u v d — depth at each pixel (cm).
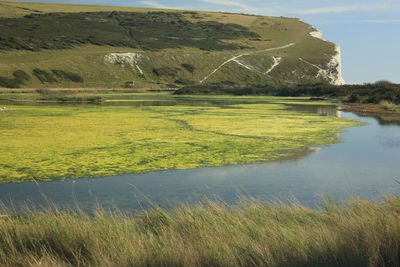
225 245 542
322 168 1525
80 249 557
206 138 2264
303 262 522
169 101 6600
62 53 12144
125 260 525
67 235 602
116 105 5412
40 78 10138
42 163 1575
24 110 4359
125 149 1898
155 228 687
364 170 1498
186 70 12888
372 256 507
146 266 522
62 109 4556
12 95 7594
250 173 1438
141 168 1502
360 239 555
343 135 2402
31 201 1098
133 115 3794
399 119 3456
